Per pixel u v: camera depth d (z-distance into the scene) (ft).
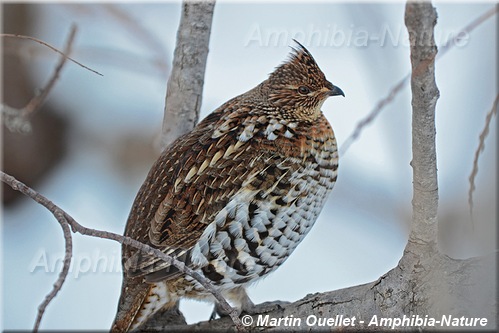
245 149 27.68
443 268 22.98
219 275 27.43
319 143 28.71
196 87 30.91
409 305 23.57
